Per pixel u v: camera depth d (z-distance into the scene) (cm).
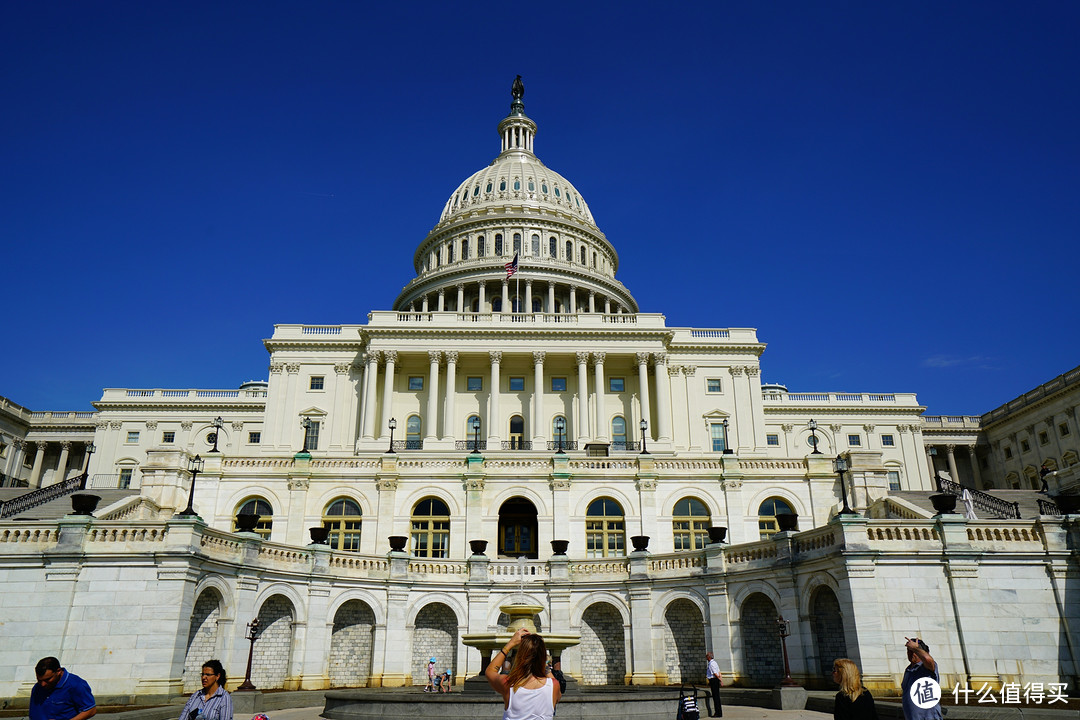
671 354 6669
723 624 2609
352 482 3797
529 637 662
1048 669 2080
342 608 2838
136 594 2208
